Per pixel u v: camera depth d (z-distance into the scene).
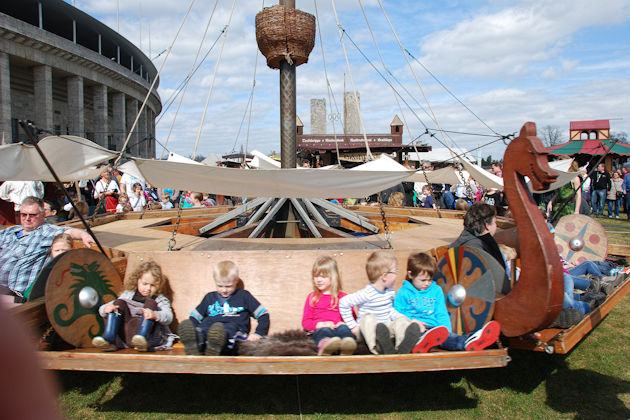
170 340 3.13
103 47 38.16
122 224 5.55
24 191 7.51
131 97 40.66
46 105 27.39
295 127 5.18
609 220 13.16
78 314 2.91
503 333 2.90
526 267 2.78
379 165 4.84
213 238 4.31
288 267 3.43
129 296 3.14
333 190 4.09
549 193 8.91
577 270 4.72
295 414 3.09
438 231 4.82
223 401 3.27
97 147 4.38
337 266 3.23
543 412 3.10
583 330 3.24
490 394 3.37
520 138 2.80
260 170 3.56
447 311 3.12
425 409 3.15
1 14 23.16
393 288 3.53
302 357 2.60
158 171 3.79
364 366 2.60
